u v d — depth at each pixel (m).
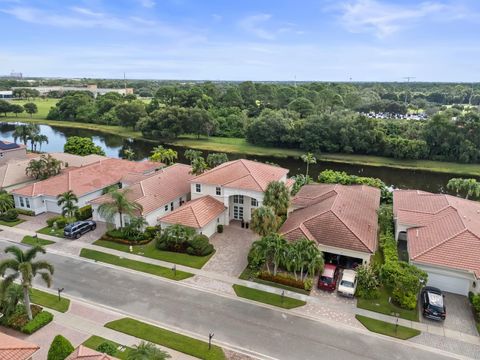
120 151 98.44
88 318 26.94
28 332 24.94
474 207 40.47
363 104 149.62
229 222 44.81
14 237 40.62
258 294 30.23
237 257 36.25
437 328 26.48
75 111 145.50
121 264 34.84
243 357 23.33
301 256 30.09
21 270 24.09
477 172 80.62
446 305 29.20
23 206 48.28
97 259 35.75
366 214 39.72
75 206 43.72
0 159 64.38
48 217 46.56
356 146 93.31
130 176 53.00
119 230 40.97
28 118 153.00
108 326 26.03
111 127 133.12
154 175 50.72
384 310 28.41
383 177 79.56
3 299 24.62
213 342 24.62
